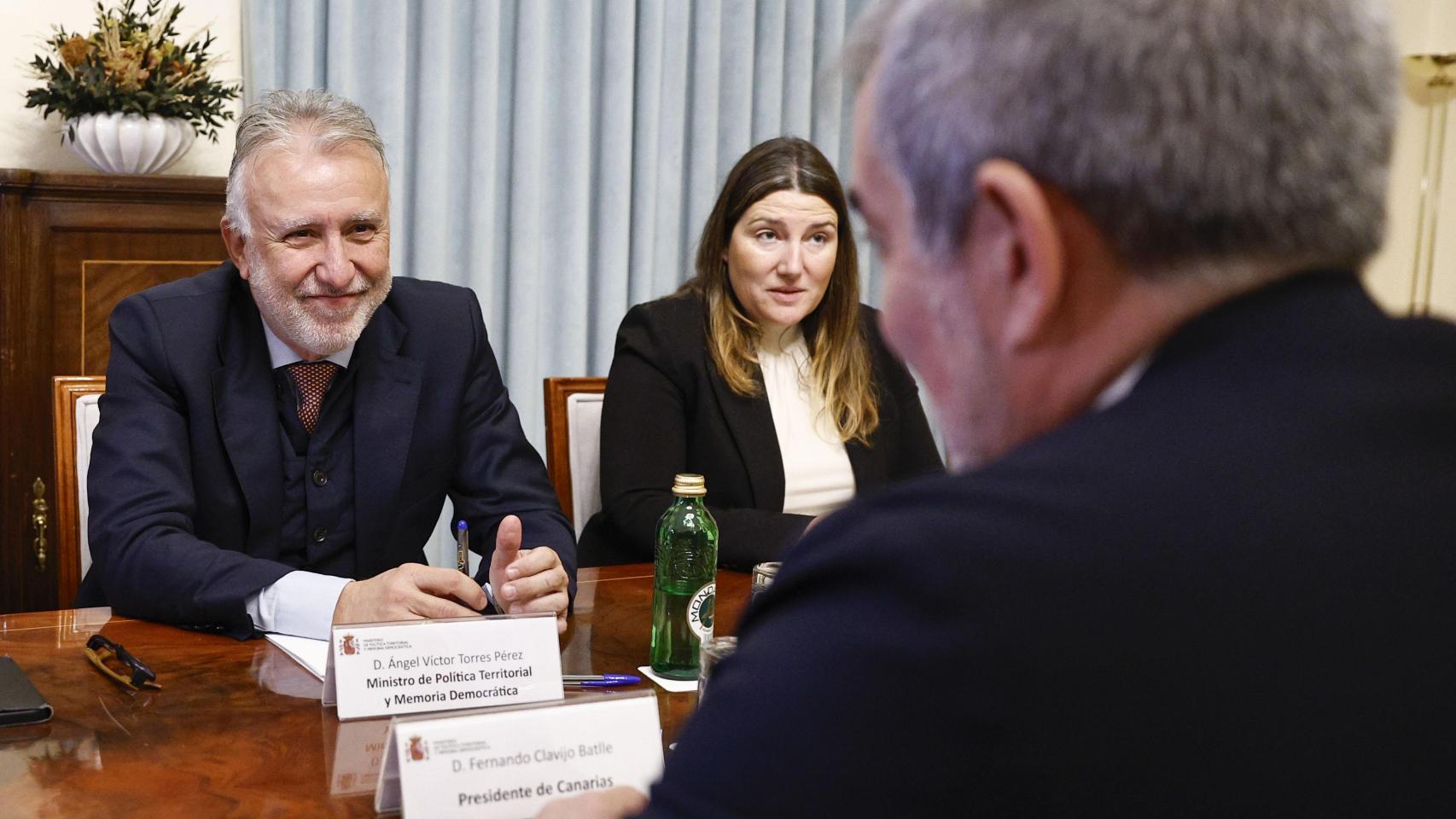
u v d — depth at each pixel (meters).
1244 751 0.48
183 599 1.52
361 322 1.86
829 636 0.52
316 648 1.45
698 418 2.34
